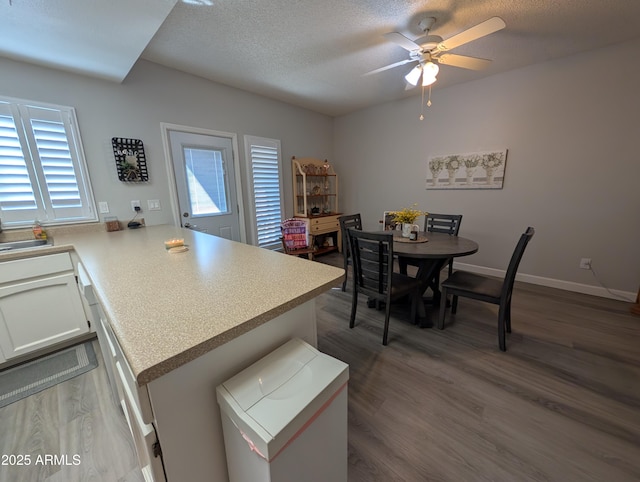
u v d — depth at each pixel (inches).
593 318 94.3
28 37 67.7
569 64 107.0
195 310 33.4
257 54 99.8
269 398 29.5
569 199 114.3
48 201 87.9
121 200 102.7
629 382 64.6
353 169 190.7
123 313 32.8
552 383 64.9
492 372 69.3
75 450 51.3
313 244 178.1
